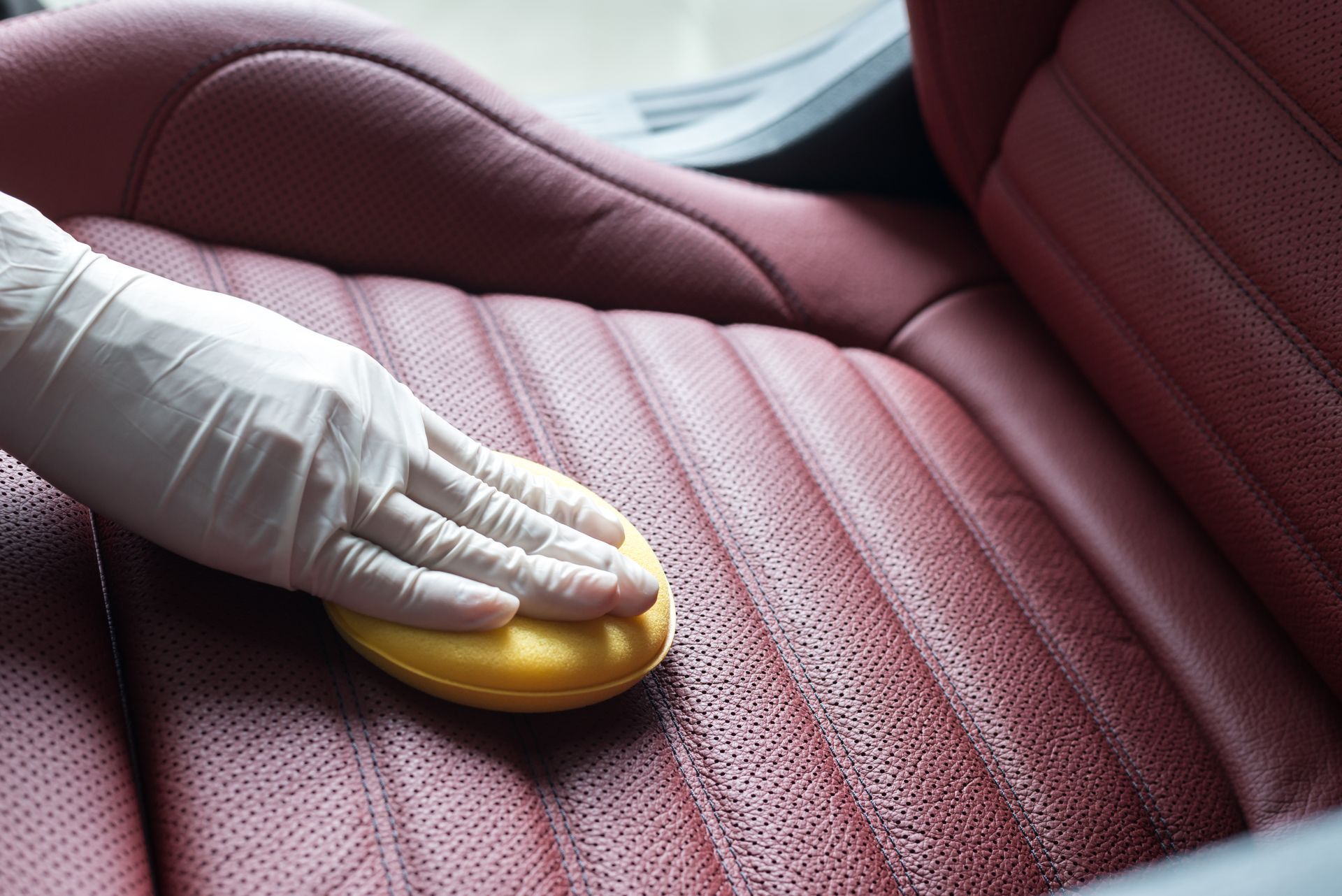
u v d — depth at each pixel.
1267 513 0.78
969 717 0.74
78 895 0.60
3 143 0.76
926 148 0.99
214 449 0.66
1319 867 0.53
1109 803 0.73
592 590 0.67
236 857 0.63
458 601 0.66
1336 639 0.76
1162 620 0.80
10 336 0.65
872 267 0.93
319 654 0.67
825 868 0.68
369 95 0.81
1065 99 0.86
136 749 0.65
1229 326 0.78
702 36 1.81
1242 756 0.76
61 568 0.67
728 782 0.69
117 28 0.78
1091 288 0.85
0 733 0.62
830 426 0.83
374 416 0.68
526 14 1.79
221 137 0.79
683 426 0.81
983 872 0.70
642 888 0.66
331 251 0.82
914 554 0.79
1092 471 0.85
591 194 0.87
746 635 0.73
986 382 0.89
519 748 0.68
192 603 0.67
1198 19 0.80
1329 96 0.75
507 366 0.81
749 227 0.91
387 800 0.65
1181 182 0.80
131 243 0.78
